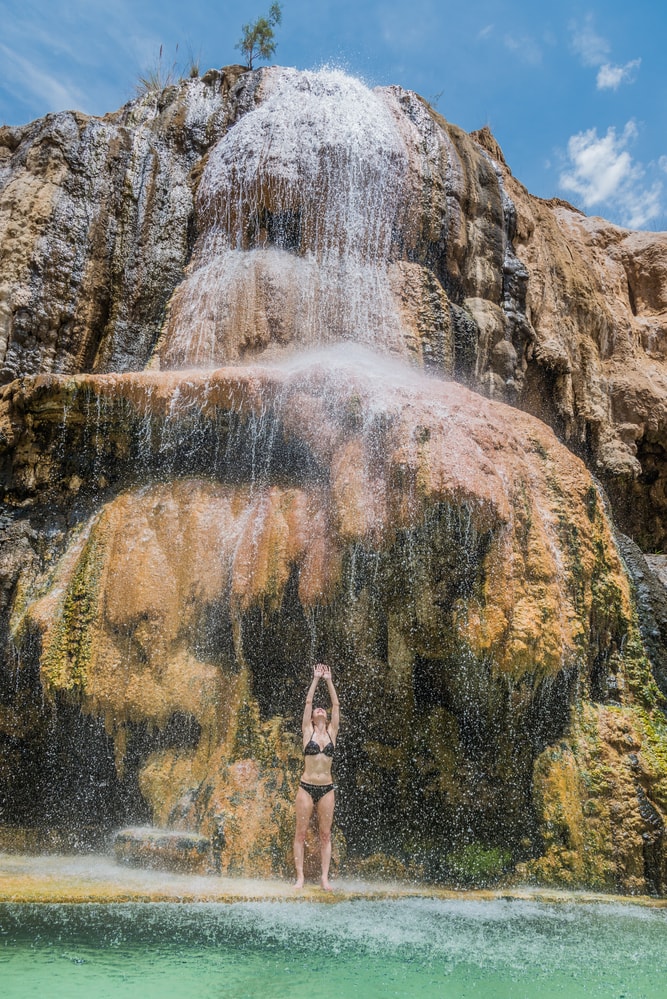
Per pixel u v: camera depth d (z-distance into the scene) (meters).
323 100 14.34
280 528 8.96
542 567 9.07
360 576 8.67
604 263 18.78
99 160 13.75
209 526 9.19
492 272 14.91
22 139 14.47
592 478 10.44
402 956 5.49
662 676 10.18
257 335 12.25
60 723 8.95
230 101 15.25
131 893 6.72
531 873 8.52
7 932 5.53
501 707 8.80
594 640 9.77
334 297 12.80
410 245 13.97
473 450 8.96
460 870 8.43
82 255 13.12
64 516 9.73
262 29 19.27
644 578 10.87
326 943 5.67
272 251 13.13
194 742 8.67
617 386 16.75
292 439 9.46
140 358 13.13
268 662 8.95
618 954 5.83
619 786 8.95
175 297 13.32
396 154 14.09
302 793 7.81
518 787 8.84
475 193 15.23
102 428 9.80
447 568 8.59
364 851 8.56
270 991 4.63
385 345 12.66
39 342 12.54
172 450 9.77
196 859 7.70
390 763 8.84
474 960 5.49
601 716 9.35
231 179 13.70
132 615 8.79
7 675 9.03
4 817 9.02
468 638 8.48
